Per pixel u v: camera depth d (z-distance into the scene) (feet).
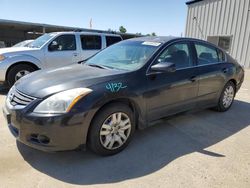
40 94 8.84
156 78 11.25
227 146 11.30
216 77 14.76
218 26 48.14
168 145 11.20
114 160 9.73
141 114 10.88
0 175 8.44
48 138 8.58
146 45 12.60
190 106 13.48
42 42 23.52
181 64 12.80
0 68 20.30
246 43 42.70
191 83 12.98
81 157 9.85
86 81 9.44
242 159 10.11
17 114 8.79
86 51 25.55
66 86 9.07
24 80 10.54
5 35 71.36
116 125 9.98
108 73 10.34
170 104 12.16
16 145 10.55
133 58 11.95
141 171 9.03
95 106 9.00
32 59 21.72
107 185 8.16
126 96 9.96
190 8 55.57
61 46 23.93
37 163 9.30
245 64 43.29
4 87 22.72
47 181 8.25
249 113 16.53
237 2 43.65
